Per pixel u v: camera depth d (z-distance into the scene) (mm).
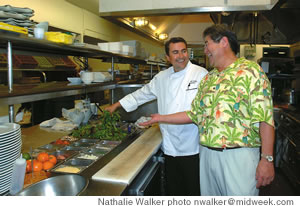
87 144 1924
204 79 1614
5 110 2387
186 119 1710
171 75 2068
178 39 1950
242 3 2291
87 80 2250
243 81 1326
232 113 1347
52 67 3488
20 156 1267
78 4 4461
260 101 1282
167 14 2475
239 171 1350
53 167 1470
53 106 3914
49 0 3742
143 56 3459
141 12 2434
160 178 1936
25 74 3328
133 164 1466
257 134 1368
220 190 1479
